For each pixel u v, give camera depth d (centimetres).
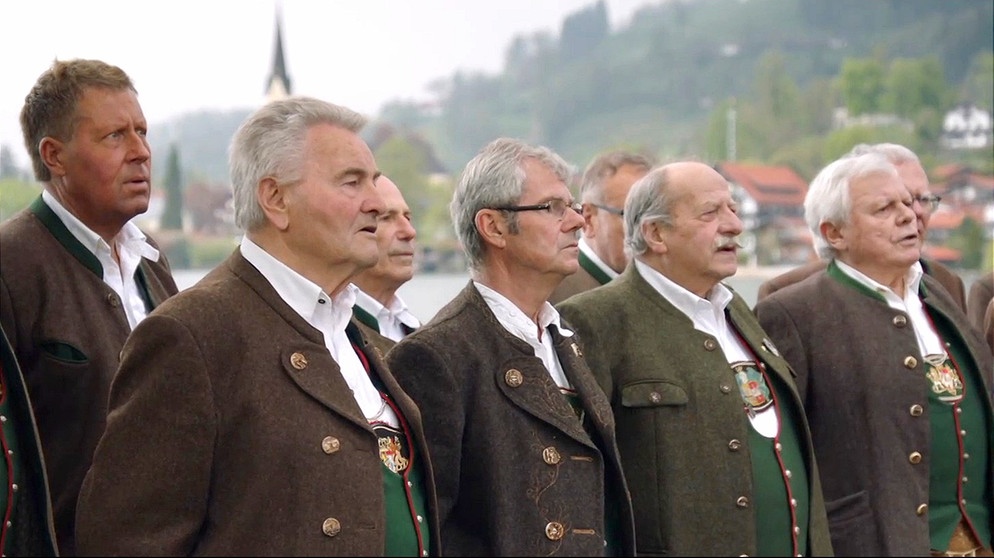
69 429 338
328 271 301
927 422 425
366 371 313
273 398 283
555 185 357
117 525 273
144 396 276
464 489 335
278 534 277
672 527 374
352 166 300
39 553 318
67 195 357
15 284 340
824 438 429
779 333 439
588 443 339
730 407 384
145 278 380
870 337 431
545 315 364
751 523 377
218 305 286
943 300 454
